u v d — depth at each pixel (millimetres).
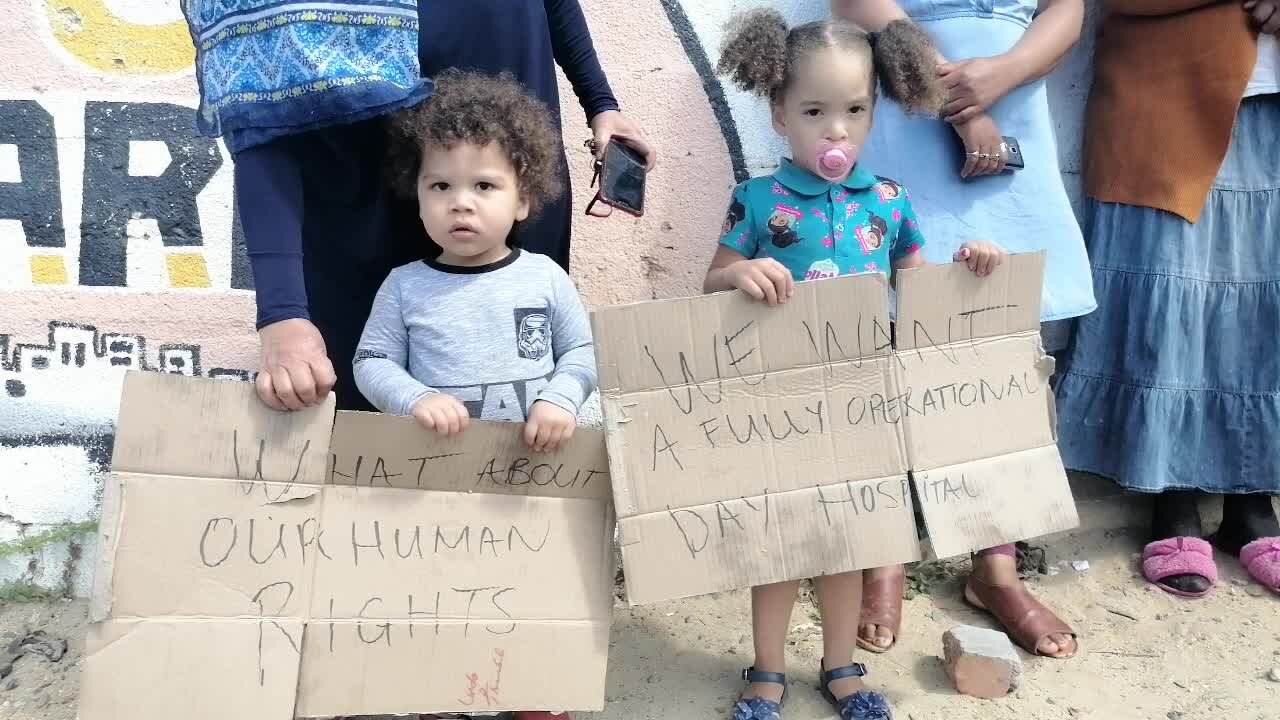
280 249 1626
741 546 1726
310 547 1605
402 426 1607
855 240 2041
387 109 1637
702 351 1698
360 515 1628
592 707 1706
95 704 1499
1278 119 2527
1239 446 2570
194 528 1548
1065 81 2828
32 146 2404
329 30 1598
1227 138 2457
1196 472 2609
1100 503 2924
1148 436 2553
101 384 2451
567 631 1702
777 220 2045
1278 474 2537
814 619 2346
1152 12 2529
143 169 2441
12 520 2426
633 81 2627
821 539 1751
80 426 2443
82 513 2445
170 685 1530
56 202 2414
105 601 1499
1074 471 3004
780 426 1745
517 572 1690
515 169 1857
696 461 1710
